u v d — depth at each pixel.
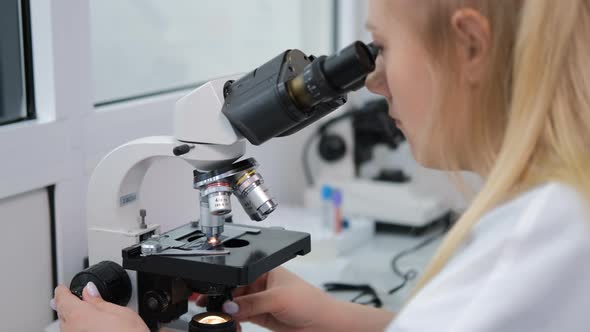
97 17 1.69
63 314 1.07
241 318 1.23
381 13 0.92
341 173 2.23
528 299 0.76
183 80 1.97
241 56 2.19
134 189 1.19
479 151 0.91
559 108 0.85
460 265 0.82
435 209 2.08
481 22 0.86
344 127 2.21
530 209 0.81
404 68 0.91
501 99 0.89
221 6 2.08
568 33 0.83
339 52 0.97
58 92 1.34
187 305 1.19
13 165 1.25
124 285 1.12
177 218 1.59
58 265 1.37
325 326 1.25
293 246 1.12
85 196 1.42
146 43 1.84
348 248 1.94
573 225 0.79
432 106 0.90
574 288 0.77
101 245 1.16
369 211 2.10
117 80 1.76
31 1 1.33
